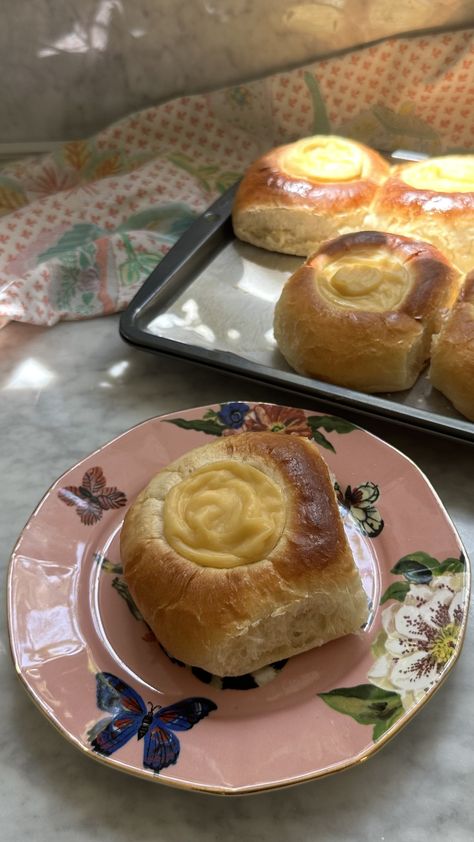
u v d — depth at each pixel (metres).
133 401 0.38
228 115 0.51
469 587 0.27
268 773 0.23
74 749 0.26
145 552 0.27
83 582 0.29
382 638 0.27
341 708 0.25
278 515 0.27
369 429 0.36
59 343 0.41
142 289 0.41
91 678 0.26
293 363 0.37
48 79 0.51
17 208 0.51
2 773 0.26
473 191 0.42
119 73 0.50
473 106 0.47
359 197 0.43
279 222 0.44
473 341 0.34
